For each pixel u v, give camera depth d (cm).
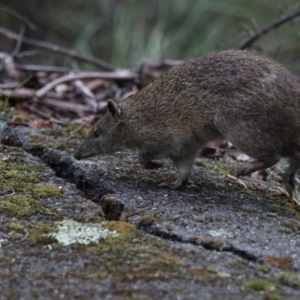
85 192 1088
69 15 2705
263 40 2238
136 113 1098
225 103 1012
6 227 862
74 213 933
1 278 727
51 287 708
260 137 990
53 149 1223
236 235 869
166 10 2519
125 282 720
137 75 1784
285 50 2259
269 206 1009
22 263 764
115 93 1708
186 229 879
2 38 2503
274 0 2519
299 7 1845
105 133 1136
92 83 1723
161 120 1077
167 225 885
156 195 1021
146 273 741
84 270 748
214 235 864
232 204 1005
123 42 2322
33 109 1523
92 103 1591
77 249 803
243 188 1098
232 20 2512
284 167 1338
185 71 1063
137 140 1103
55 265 761
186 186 1078
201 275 741
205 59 1056
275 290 711
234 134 1009
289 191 1027
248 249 819
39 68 1750
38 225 870
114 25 2536
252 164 1016
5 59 1738
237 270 760
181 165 1079
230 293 702
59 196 994
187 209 962
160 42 2311
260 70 999
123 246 811
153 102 1087
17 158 1155
